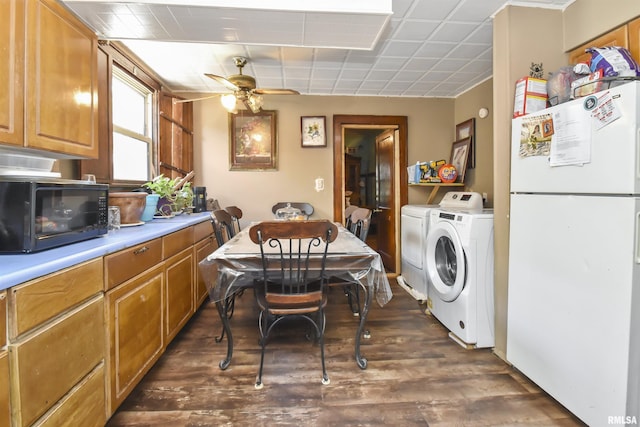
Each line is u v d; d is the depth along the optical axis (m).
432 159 3.88
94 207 1.54
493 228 2.12
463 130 3.67
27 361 0.95
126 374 1.49
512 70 1.94
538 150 1.62
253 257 1.74
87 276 1.23
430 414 1.53
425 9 2.02
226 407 1.57
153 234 1.74
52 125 1.42
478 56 2.74
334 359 2.02
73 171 2.01
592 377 1.34
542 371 1.61
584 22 1.84
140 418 1.50
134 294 1.56
